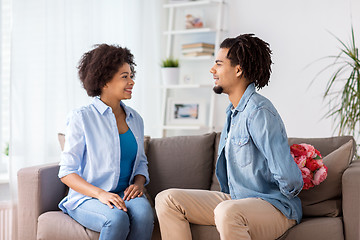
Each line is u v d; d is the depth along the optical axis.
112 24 3.68
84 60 2.48
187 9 4.00
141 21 3.89
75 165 2.36
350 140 2.56
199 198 2.26
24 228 2.45
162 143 2.88
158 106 4.13
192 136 2.87
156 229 2.42
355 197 2.17
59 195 2.58
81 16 3.40
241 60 2.23
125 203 2.29
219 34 3.86
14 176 2.97
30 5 3.07
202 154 2.79
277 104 3.76
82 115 2.40
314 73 3.59
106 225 2.14
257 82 2.29
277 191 2.18
